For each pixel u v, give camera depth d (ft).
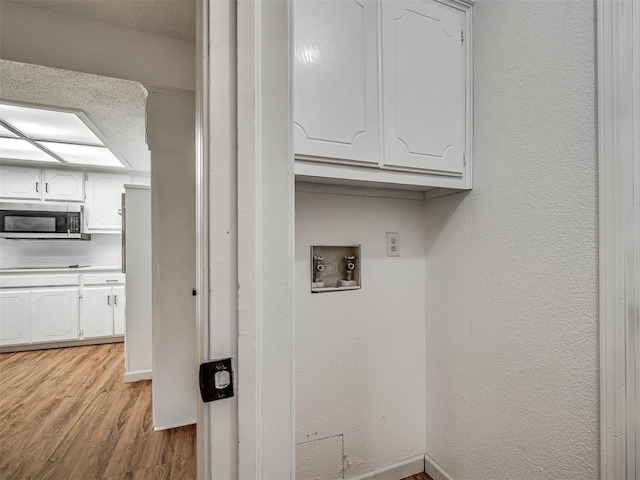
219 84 1.72
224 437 1.70
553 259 3.55
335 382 4.78
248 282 1.74
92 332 12.21
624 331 2.93
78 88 7.06
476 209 4.50
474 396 4.52
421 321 5.41
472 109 4.54
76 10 5.66
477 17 4.48
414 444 5.36
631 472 2.90
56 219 12.54
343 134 3.83
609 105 3.02
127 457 5.91
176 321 7.01
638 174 2.85
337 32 3.82
